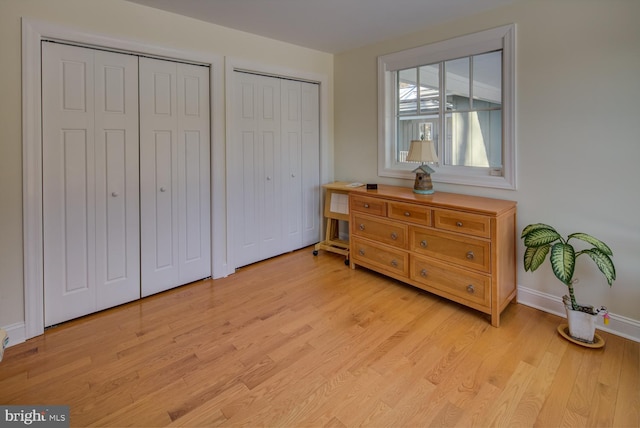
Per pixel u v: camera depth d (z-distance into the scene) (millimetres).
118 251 2680
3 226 2133
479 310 2482
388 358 2049
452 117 3105
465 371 1925
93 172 2508
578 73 2303
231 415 1624
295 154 3898
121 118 2604
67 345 2180
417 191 3027
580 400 1693
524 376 1874
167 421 1585
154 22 2666
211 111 3070
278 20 2936
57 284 2402
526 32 2510
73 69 2365
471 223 2438
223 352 2115
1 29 2049
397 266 2990
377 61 3580
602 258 2059
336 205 3818
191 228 3088
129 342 2219
